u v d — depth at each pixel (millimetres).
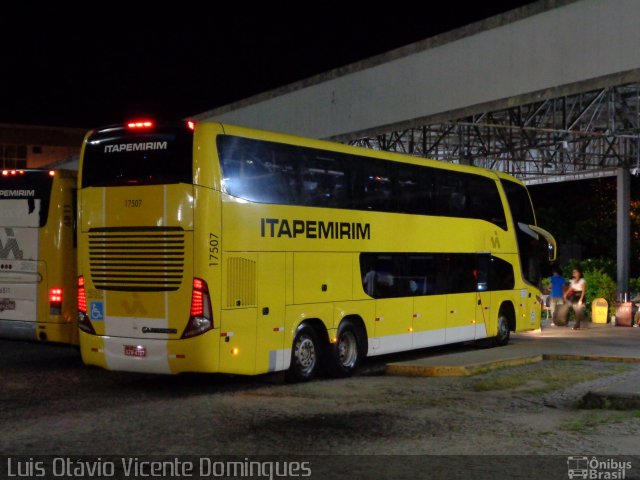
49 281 14922
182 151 12273
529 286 20875
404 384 13758
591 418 10547
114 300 12680
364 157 15367
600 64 15219
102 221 12820
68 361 16359
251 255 12766
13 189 15336
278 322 13258
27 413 10891
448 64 18234
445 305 17547
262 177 13078
